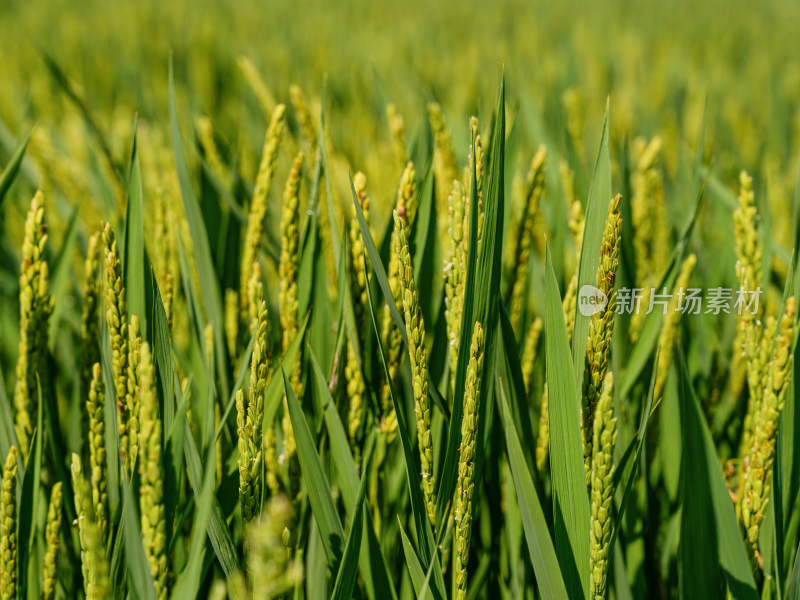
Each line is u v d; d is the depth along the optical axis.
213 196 1.45
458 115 3.29
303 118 1.37
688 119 3.60
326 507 1.20
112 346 1.13
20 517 1.22
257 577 1.05
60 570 1.30
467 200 1.15
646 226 1.43
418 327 1.13
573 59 4.30
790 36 7.61
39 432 1.22
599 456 1.10
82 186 1.70
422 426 1.15
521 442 1.24
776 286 1.49
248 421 1.12
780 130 3.40
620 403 1.29
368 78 4.91
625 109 3.65
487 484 1.29
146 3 9.31
